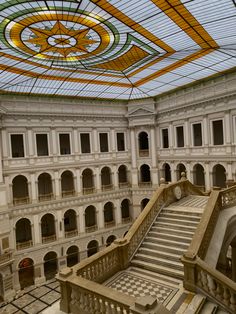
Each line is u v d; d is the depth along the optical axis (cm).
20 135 2519
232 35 1392
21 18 1145
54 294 2052
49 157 2514
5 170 2275
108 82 2191
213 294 807
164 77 2131
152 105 2806
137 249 1119
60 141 2794
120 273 1009
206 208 1125
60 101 2550
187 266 856
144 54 1631
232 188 1274
